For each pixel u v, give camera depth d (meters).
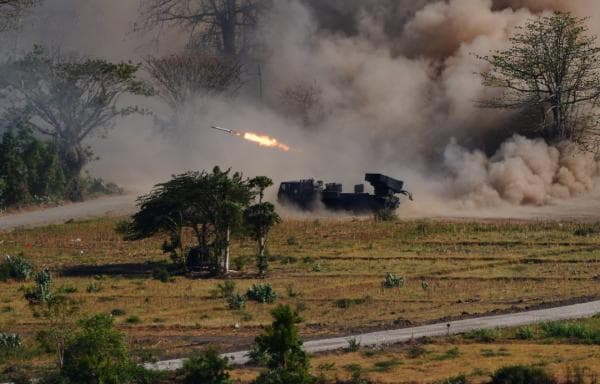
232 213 148.25
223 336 105.12
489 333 100.31
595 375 83.12
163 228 152.62
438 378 84.00
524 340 99.06
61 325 91.94
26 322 113.50
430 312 115.81
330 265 155.25
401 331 104.69
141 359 91.19
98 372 80.56
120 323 112.31
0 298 129.75
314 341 100.12
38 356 94.69
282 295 130.38
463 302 122.19
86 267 156.75
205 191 150.25
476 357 91.38
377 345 97.56
